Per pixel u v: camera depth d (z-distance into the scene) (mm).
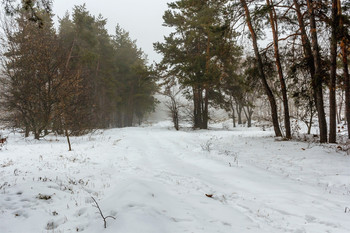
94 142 14883
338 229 3424
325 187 5672
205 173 7090
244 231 3299
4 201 4344
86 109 19062
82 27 24188
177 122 26141
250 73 14414
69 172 7156
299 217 3914
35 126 15656
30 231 3348
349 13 10211
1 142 13039
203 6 14805
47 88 15766
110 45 33500
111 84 33188
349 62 11750
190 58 23375
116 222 3152
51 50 15875
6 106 15281
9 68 15289
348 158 8023
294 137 13844
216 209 4168
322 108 10992
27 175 6445
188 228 3195
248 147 11297
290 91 14227
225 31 12977
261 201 4707
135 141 15367
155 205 3857
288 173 7020
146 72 25094
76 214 3982
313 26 10383
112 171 7555
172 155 10516
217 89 24094
